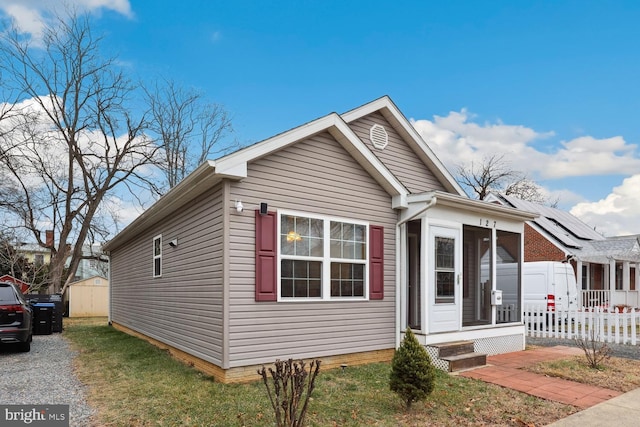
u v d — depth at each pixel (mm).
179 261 8609
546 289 15219
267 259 6844
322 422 4895
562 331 12500
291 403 4148
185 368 7477
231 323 6434
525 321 13227
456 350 8141
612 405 5773
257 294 6684
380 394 5953
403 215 8719
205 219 7293
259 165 6926
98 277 22984
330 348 7480
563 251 19562
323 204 7652
